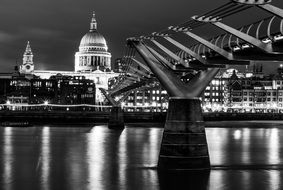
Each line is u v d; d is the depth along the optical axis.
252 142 98.62
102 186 46.09
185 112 49.44
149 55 52.50
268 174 52.94
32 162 63.09
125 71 100.56
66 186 46.31
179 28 45.66
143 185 46.22
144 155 71.44
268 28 35.53
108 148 82.56
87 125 171.00
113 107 148.62
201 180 47.97
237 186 45.75
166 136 50.06
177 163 49.41
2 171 55.28
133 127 157.88
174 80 49.88
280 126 175.00
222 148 84.12
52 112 193.00
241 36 38.00
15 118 191.75
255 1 32.34
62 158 67.62
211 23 39.38
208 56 47.28
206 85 49.91
